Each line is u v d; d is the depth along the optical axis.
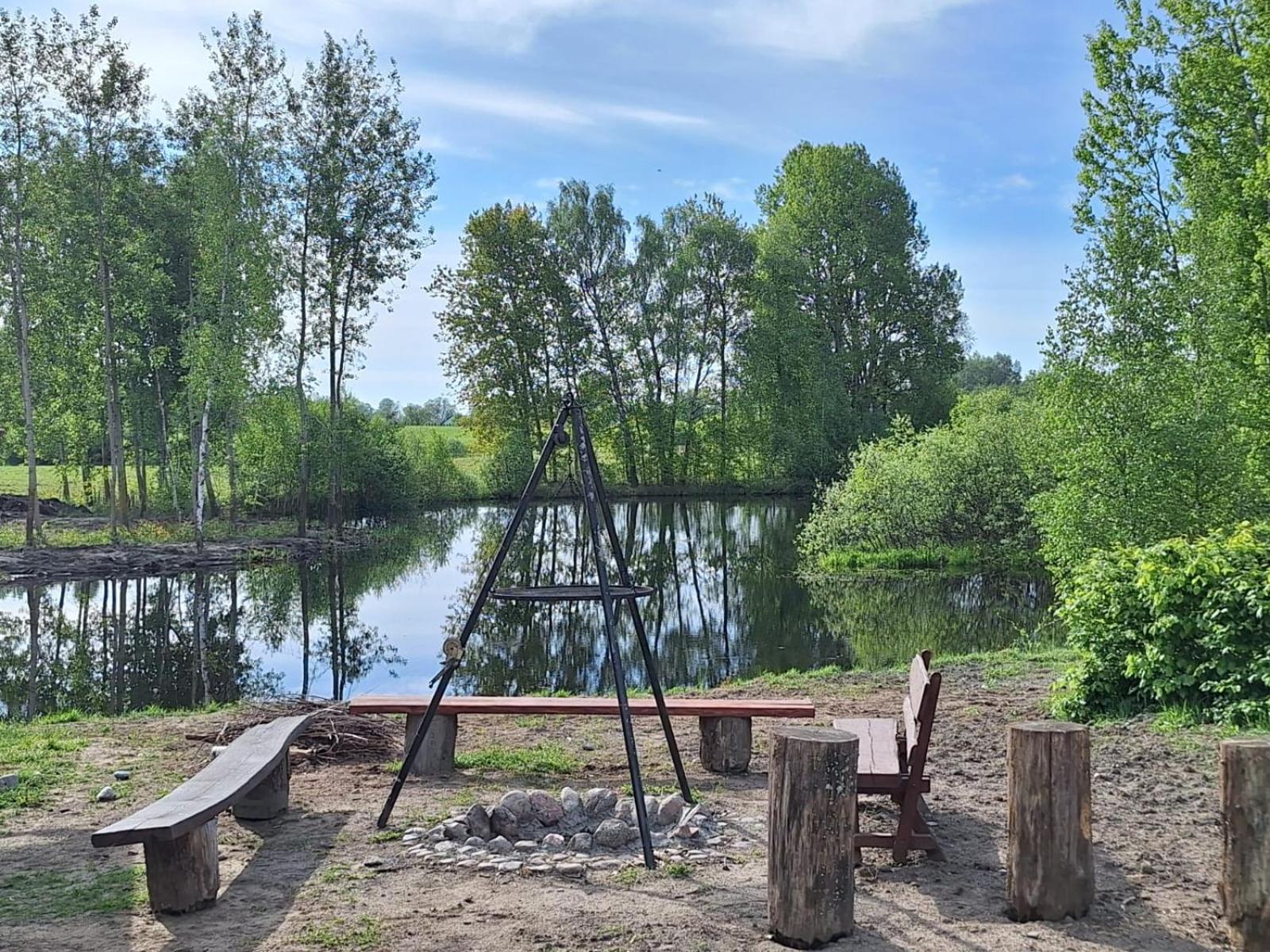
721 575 21.61
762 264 44.94
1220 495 13.27
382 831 5.06
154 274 28.28
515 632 16.05
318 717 7.23
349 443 33.72
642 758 6.72
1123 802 5.27
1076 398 13.58
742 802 5.57
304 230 31.12
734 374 46.47
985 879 4.28
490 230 42.34
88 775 6.35
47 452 36.50
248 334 26.27
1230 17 18.78
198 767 6.53
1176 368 13.66
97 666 14.09
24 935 3.80
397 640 15.82
